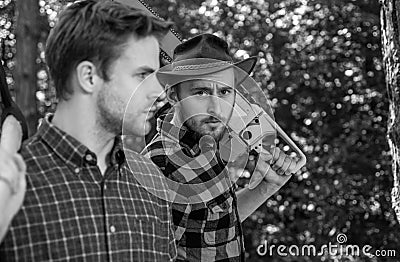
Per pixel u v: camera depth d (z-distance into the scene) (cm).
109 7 207
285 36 780
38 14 745
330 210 749
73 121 208
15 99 705
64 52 206
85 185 206
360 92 759
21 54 704
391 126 321
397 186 318
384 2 324
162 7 810
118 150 217
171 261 231
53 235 197
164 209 229
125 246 209
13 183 166
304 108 772
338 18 767
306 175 751
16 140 212
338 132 764
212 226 261
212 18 796
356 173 750
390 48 315
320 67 768
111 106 206
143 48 208
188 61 239
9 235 192
